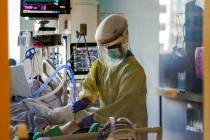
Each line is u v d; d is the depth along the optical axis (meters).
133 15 3.03
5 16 0.75
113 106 1.96
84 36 2.91
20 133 1.09
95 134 1.47
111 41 2.08
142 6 2.88
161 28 2.64
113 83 2.20
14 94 2.38
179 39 2.46
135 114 2.00
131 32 3.08
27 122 1.94
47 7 2.76
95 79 2.33
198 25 2.25
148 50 2.84
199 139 2.28
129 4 3.07
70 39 2.87
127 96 1.99
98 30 2.15
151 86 2.82
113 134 1.40
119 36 2.10
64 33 2.82
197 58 2.25
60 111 2.10
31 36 2.75
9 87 0.76
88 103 2.23
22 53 3.49
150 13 2.78
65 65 2.59
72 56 2.82
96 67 2.34
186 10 2.38
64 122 2.06
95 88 2.32
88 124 1.80
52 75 2.58
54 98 2.48
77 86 2.70
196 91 2.29
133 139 1.45
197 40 2.26
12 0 3.62
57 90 2.49
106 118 1.86
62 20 2.79
